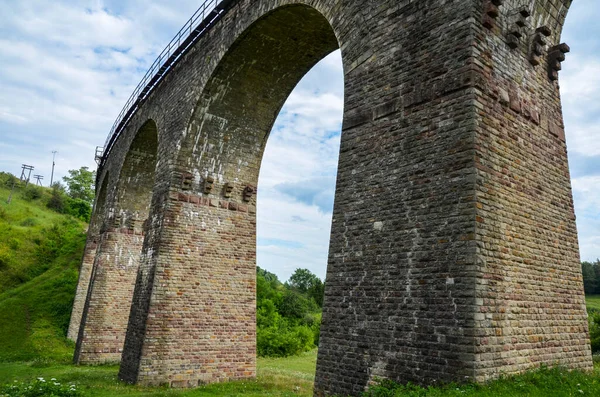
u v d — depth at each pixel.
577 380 7.67
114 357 23.14
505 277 8.05
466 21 8.68
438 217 8.27
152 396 13.52
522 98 9.53
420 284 8.27
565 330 9.18
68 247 44.50
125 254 24.70
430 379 7.69
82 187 78.88
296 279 82.69
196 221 17.39
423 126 8.95
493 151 8.41
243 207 18.47
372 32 10.55
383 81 10.01
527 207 8.98
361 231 9.64
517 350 7.95
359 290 9.35
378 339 8.73
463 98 8.39
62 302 32.84
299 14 14.23
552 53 10.73
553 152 10.18
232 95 17.53
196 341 16.39
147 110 22.78
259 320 39.62
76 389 12.97
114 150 28.59
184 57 19.52
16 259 41.84
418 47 9.43
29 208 61.41
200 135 17.78
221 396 13.91
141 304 16.62
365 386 8.70
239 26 15.53
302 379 18.52
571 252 9.95
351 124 10.52
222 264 17.55
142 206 25.69
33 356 24.97
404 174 9.08
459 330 7.47
